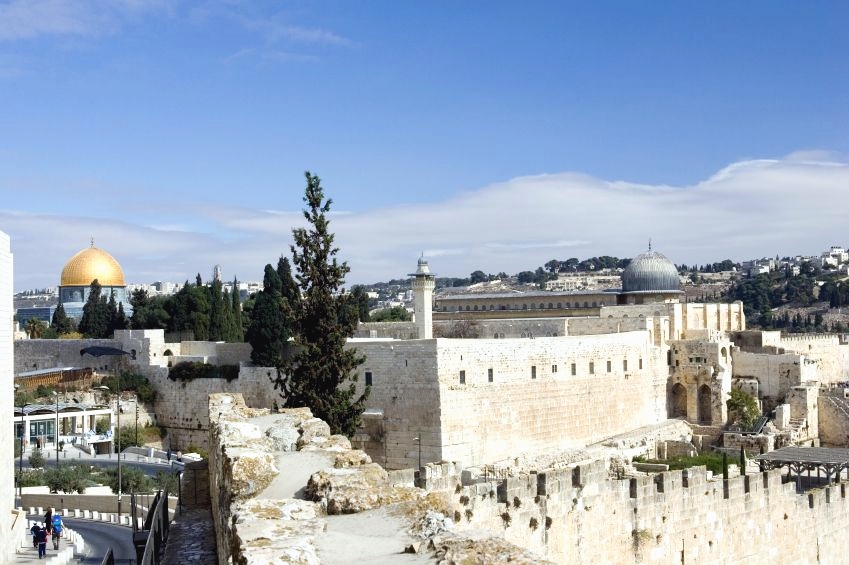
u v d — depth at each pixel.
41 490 85.38
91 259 197.12
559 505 33.12
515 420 86.19
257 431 28.95
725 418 115.19
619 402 104.06
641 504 36.03
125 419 111.50
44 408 109.06
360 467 20.70
